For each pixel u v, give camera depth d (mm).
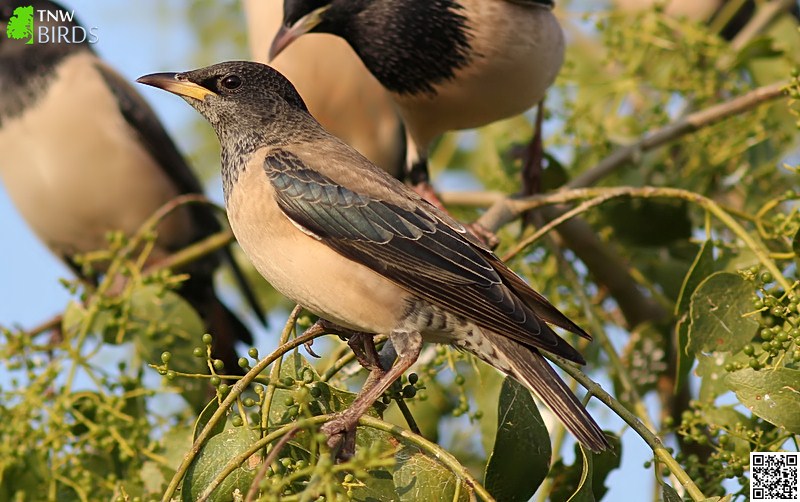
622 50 12773
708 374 8180
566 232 11312
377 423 7066
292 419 7211
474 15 11516
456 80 11805
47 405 9391
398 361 7730
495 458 7176
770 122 12000
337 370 8016
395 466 6934
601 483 8078
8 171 15008
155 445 9164
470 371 10492
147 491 8961
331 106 13305
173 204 11250
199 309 14180
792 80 8398
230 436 7008
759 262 8586
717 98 13180
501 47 11594
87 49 15422
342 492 6441
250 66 8789
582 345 10875
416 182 12734
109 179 14898
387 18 11656
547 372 7566
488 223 10453
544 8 11820
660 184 12062
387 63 11852
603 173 11594
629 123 13047
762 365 7477
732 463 7539
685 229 11562
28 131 14758
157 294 10047
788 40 13383
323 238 8023
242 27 14359
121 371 9672
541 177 12422
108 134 14875
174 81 8828
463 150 14742
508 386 7371
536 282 11133
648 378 10945
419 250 8000
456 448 10617
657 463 7145
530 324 7672
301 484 6746
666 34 12750
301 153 8406
